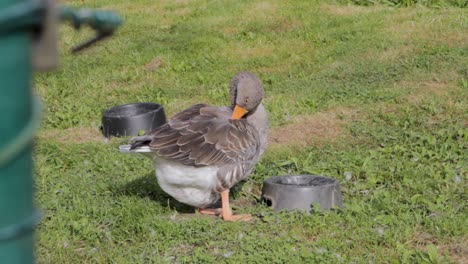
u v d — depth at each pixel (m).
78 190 9.52
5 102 2.68
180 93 14.14
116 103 13.71
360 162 10.30
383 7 18.72
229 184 8.49
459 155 10.43
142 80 15.08
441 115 12.07
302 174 9.78
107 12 3.00
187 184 8.38
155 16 19.55
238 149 8.45
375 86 13.64
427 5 18.53
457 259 7.66
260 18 18.28
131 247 8.02
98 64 16.06
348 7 18.83
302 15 18.19
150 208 8.91
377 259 7.56
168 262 7.64
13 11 2.60
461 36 15.89
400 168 9.97
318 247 7.86
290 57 15.66
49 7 2.69
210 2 20.19
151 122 12.01
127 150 8.24
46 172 10.27
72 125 12.70
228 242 8.05
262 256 7.62
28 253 2.81
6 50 2.65
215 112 8.74
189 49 16.53
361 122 11.99
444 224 8.20
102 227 8.59
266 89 13.88
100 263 7.70
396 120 11.91
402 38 16.02
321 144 11.24
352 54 15.41
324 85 13.88
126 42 17.50
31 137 2.73
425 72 14.10
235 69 15.27
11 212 2.73
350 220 8.39
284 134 11.70
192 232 8.26
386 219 8.43
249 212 8.82
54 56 2.72
